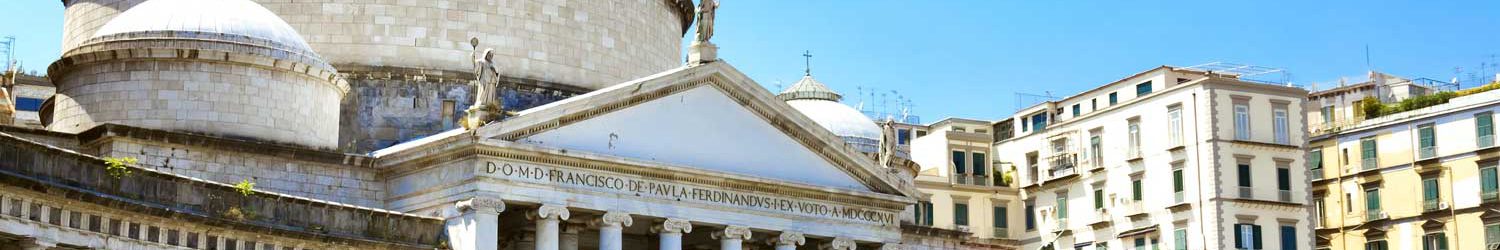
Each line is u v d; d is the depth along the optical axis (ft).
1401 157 321.32
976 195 342.03
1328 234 331.98
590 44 254.06
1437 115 317.01
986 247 292.20
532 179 204.95
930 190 335.47
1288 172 309.83
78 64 211.82
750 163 225.56
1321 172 336.08
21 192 158.71
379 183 212.43
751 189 224.94
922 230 264.93
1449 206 311.06
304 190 206.18
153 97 207.41
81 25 245.65
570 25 252.21
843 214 236.43
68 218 164.96
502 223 217.15
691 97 221.46
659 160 215.72
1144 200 313.94
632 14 262.67
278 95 212.23
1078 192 330.34
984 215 342.03
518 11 248.11
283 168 205.87
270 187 204.54
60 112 215.10
